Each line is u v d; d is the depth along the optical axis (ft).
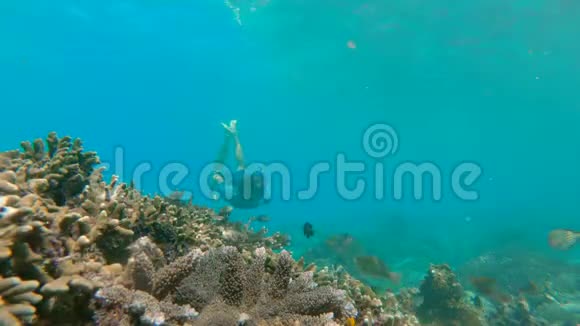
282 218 126.41
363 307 15.20
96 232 10.02
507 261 58.80
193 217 18.93
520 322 35.29
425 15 83.51
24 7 107.24
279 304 10.03
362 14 88.12
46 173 12.28
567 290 50.14
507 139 212.02
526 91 130.72
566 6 74.18
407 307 30.68
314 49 119.96
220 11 108.27
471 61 106.01
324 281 16.24
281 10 92.79
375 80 139.33
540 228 104.68
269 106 262.26
